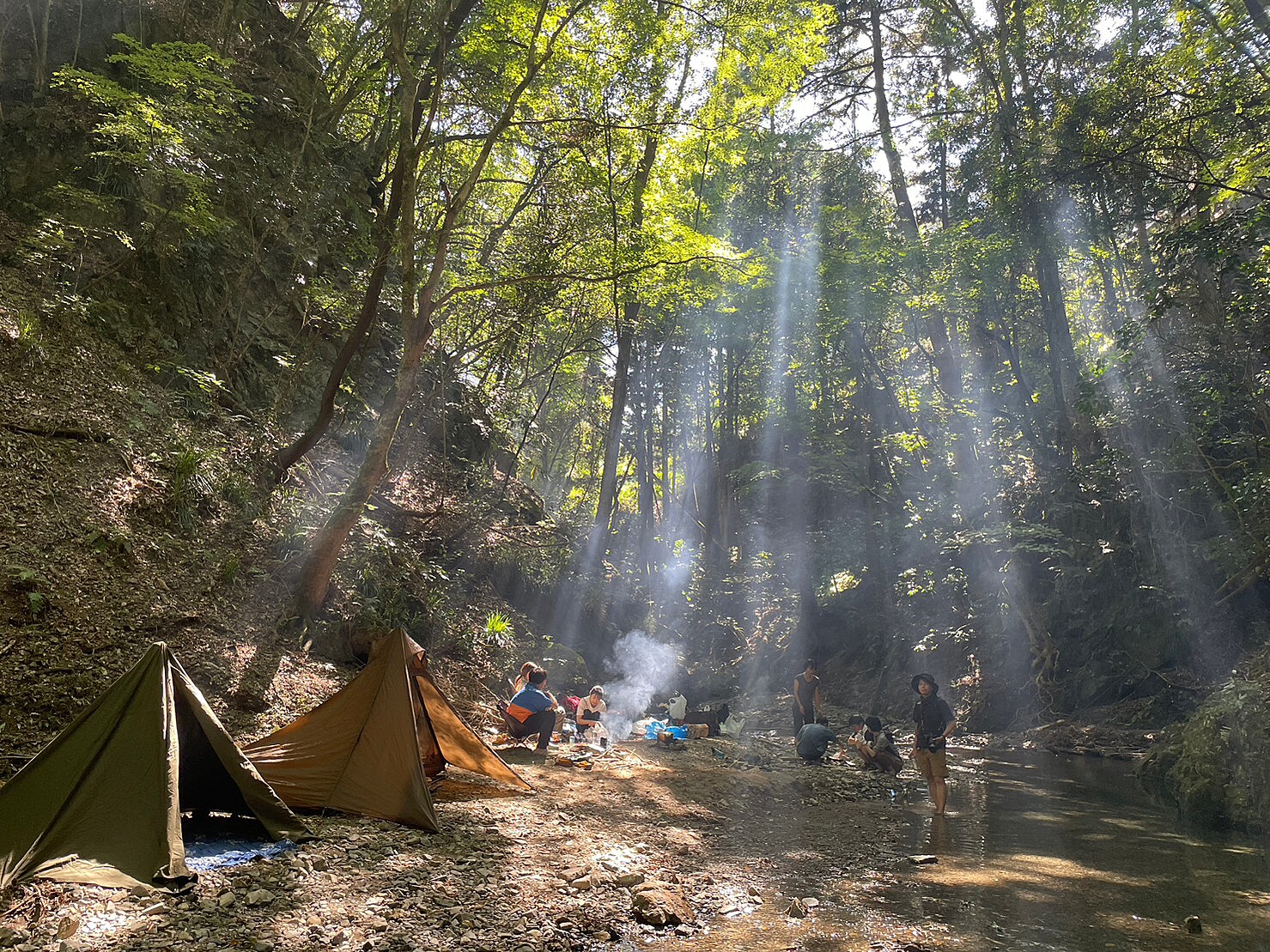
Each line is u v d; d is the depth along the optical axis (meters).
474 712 11.72
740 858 6.90
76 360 10.71
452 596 15.12
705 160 18.78
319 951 4.21
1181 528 16.84
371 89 16.69
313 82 17.48
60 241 11.25
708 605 27.31
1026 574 19.28
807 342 25.19
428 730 7.92
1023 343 24.52
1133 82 16.89
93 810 4.93
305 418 14.80
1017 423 22.41
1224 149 16.05
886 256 21.47
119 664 7.78
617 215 13.18
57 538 8.52
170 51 11.44
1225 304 15.19
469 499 17.95
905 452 25.70
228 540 10.76
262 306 14.78
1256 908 5.66
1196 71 16.22
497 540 18.22
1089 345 24.64
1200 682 15.41
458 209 11.14
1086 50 20.62
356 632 11.23
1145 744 14.41
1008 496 20.78
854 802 9.68
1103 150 17.31
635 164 13.91
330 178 16.61
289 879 5.01
